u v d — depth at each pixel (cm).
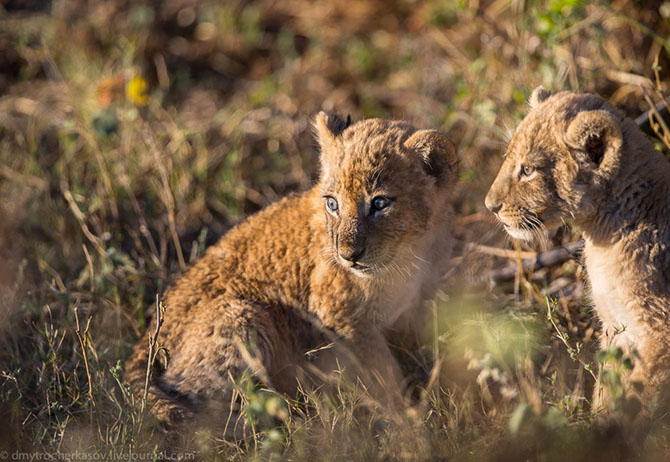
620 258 861
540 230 888
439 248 1070
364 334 1009
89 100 1555
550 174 862
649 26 1340
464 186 1317
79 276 1243
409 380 1033
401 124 1023
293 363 1033
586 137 830
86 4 1892
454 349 1024
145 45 1795
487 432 855
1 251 1294
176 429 912
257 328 979
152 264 1257
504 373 827
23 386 996
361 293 992
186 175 1429
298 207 1059
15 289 1149
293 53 1789
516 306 1085
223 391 954
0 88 1703
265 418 784
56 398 977
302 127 1552
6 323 1098
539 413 789
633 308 866
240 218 1327
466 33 1565
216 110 1647
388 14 1831
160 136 1472
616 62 1320
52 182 1415
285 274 1027
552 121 861
